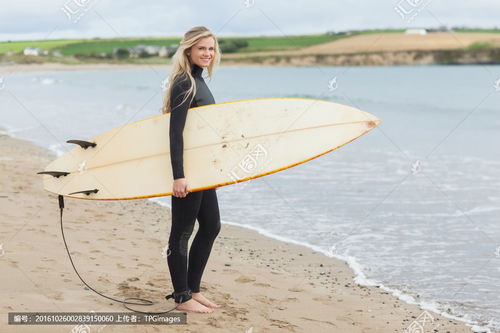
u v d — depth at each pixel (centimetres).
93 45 9044
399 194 954
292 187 1025
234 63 7994
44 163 1200
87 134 1683
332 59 6994
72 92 3794
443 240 709
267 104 471
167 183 436
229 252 677
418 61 6159
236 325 425
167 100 446
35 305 412
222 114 449
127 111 2420
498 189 971
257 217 837
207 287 529
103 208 857
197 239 454
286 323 448
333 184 1038
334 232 755
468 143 1562
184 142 433
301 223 800
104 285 487
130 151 458
